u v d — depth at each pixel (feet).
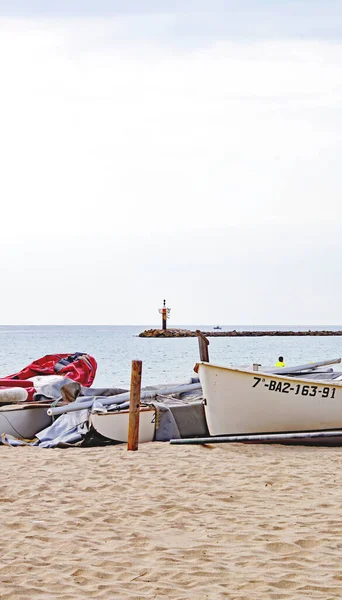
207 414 43.57
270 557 20.10
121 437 44.34
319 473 33.24
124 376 127.44
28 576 18.61
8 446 44.16
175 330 466.70
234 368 42.80
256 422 43.27
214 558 20.10
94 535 22.65
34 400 50.72
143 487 30.12
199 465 35.27
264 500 27.53
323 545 21.16
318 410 43.73
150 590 17.54
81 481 31.48
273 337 563.07
